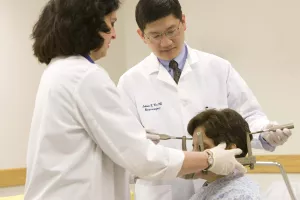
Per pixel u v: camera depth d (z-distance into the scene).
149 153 1.13
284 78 2.71
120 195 1.25
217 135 1.33
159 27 1.58
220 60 1.81
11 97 2.79
